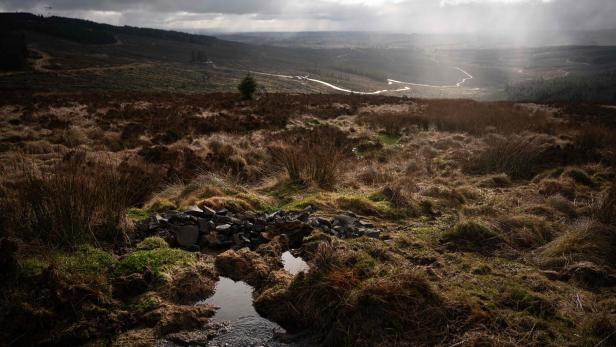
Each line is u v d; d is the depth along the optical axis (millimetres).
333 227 5906
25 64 70688
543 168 10047
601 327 3504
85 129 14484
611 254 4973
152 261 4633
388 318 3711
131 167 8648
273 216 6242
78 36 139375
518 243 5473
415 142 14062
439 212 6848
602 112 26562
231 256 4953
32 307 3611
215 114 20750
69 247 4734
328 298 3945
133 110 20516
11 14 168500
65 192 5148
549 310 3852
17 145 11336
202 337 3676
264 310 4109
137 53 137250
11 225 4891
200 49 190375
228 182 8211
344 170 9453
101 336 3609
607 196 6477
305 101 28922
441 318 3711
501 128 15906
